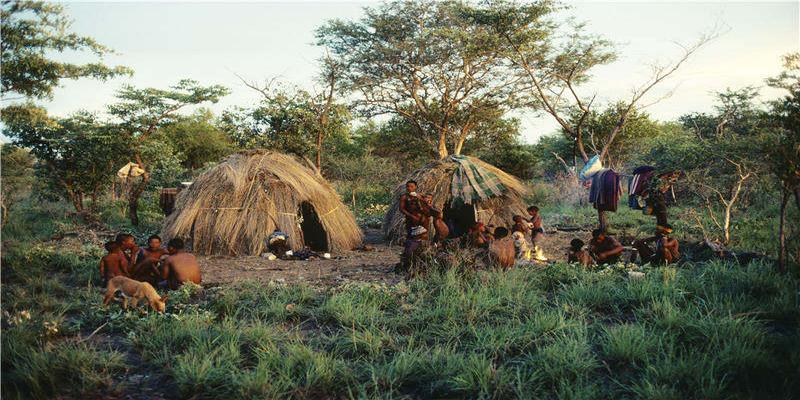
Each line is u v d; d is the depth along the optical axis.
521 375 5.03
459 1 27.94
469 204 13.24
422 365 5.16
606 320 6.51
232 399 4.67
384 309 7.04
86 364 5.11
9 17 10.95
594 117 25.62
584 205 20.52
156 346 5.74
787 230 10.55
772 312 6.38
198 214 11.68
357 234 13.27
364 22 28.62
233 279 9.05
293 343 5.81
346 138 24.59
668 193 17.98
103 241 12.84
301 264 10.58
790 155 7.66
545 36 23.09
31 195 19.34
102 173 18.56
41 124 16.73
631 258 9.82
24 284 8.30
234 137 21.80
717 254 9.88
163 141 20.42
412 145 32.06
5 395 4.62
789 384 4.76
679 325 5.90
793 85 7.75
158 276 8.38
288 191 12.02
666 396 4.44
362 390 4.70
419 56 27.89
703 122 24.45
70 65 12.05
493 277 8.03
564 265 8.55
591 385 4.73
